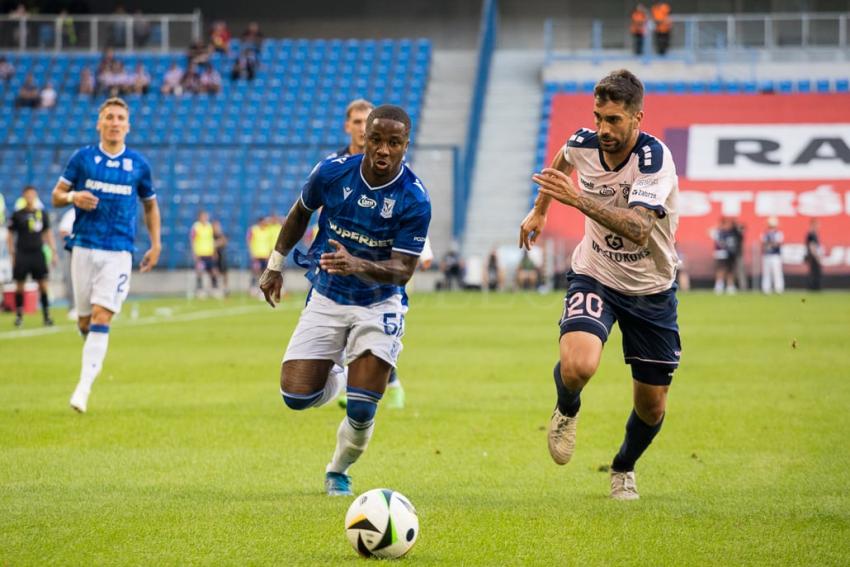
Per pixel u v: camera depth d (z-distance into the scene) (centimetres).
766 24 11562
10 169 10600
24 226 5916
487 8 11781
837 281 10081
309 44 12094
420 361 4191
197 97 11444
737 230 9769
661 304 1780
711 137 10731
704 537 1534
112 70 11469
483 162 10975
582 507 1739
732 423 2666
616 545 1487
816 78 11388
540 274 9850
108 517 1633
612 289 1784
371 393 1755
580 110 11056
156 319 6638
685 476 2033
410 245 1738
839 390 3284
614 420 2753
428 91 11756
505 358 4309
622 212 1639
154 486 1897
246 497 1800
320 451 2291
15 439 2400
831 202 10306
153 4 12762
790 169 10506
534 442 2417
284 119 11225
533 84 11769
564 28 12400
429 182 10169
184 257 9938
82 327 2961
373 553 1402
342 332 1788
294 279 9975
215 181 10550
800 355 4331
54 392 3212
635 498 1820
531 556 1424
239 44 12194
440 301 8525
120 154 2884
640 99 1675
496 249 9950
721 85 11275
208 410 2870
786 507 1742
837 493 1862
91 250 2848
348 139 10962
